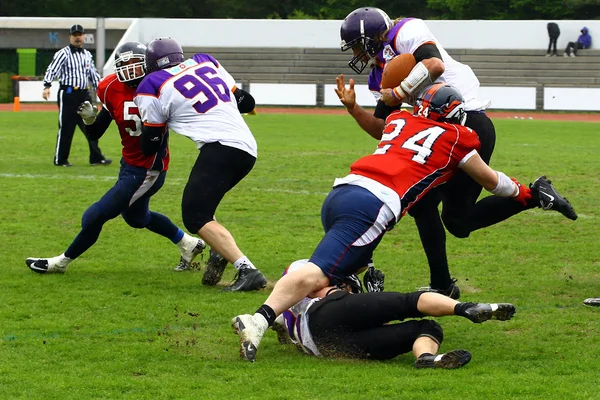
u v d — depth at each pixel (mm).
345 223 12555
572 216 15023
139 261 19109
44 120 62000
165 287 16750
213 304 15398
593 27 87125
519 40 88750
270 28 92688
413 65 14023
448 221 15828
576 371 11680
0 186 29406
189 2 121375
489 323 14211
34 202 26266
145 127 16422
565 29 87875
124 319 14383
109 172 33531
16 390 10867
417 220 15531
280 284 12297
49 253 19672
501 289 16547
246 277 16375
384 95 13953
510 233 22250
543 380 11211
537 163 36625
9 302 15406
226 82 17172
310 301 12523
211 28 93562
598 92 79500
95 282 17031
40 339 13172
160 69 16719
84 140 46969
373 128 15312
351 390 10867
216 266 16766
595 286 16766
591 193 28750
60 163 35281
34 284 16781
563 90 80125
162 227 18078
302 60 92000
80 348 12742
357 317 12070
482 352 12625
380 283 14750
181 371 11727
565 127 61031
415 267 18438
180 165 35844
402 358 12477
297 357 12469
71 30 34812
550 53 87438
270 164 36438
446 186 15430
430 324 11992
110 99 17125
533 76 87375
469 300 15773
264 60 92500
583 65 86312
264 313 12148
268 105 85125
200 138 16359
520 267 18500
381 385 11008
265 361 12227
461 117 13453
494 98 81250
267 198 27547
